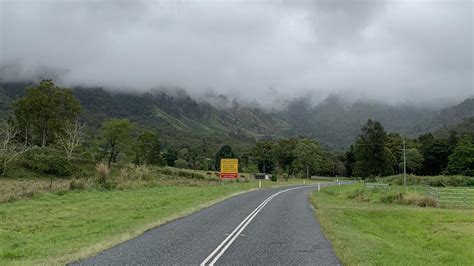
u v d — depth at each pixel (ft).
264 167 455.63
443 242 69.46
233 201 111.04
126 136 264.93
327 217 84.33
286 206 104.12
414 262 44.21
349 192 164.86
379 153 362.12
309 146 416.46
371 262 40.78
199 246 46.34
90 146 290.97
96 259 38.37
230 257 41.16
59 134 281.54
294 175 438.81
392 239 68.90
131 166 229.25
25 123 289.53
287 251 45.50
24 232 54.60
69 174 203.82
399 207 118.11
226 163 229.86
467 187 204.03
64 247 44.04
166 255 40.96
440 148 407.23
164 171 239.71
